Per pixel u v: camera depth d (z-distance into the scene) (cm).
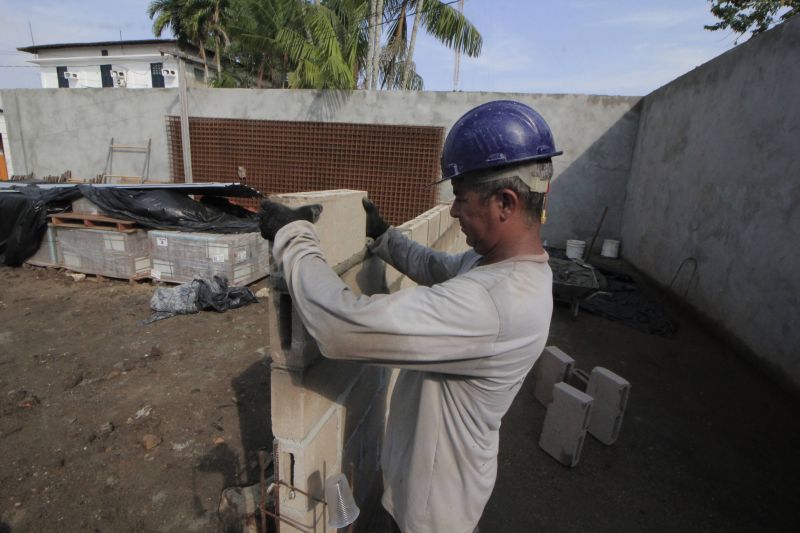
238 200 959
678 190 656
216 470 253
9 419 293
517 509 246
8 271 593
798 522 248
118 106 998
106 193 545
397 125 864
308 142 909
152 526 216
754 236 470
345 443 174
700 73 623
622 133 845
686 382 404
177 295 476
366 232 162
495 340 89
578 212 889
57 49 2483
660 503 256
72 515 221
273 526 182
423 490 112
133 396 324
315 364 139
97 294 525
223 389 336
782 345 407
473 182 100
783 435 328
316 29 878
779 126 449
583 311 581
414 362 88
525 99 859
